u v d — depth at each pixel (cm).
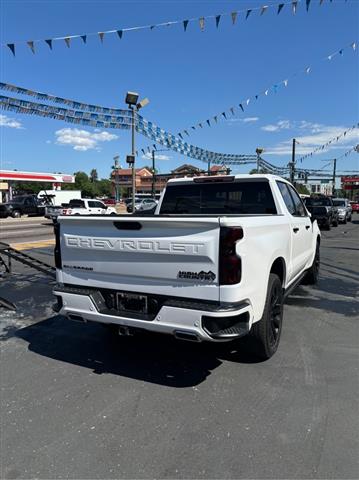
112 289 363
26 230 2028
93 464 251
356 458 253
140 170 9856
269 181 496
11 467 249
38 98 1102
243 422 294
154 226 328
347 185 6956
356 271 873
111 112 1280
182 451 262
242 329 319
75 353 427
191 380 362
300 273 594
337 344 441
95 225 361
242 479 237
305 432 280
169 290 331
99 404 322
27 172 5328
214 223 305
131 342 455
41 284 762
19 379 367
